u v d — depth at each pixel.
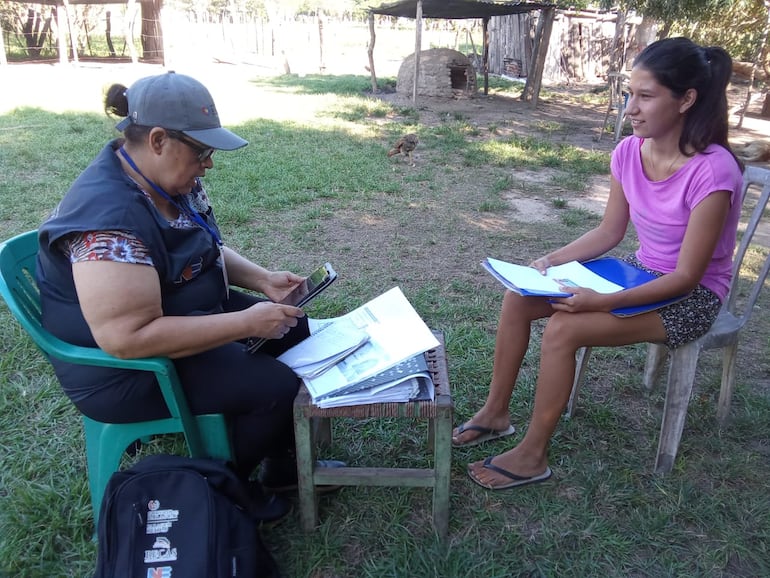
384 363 2.00
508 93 15.97
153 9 22.25
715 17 11.88
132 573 1.71
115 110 1.95
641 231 2.49
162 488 1.83
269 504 2.16
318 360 2.12
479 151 8.67
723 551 2.15
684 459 2.59
